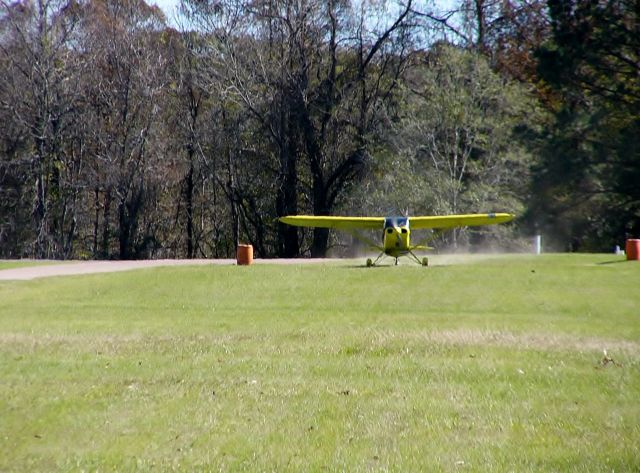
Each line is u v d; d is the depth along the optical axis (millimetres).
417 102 195500
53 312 77875
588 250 193625
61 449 34812
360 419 37250
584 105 190625
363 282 92062
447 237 190000
